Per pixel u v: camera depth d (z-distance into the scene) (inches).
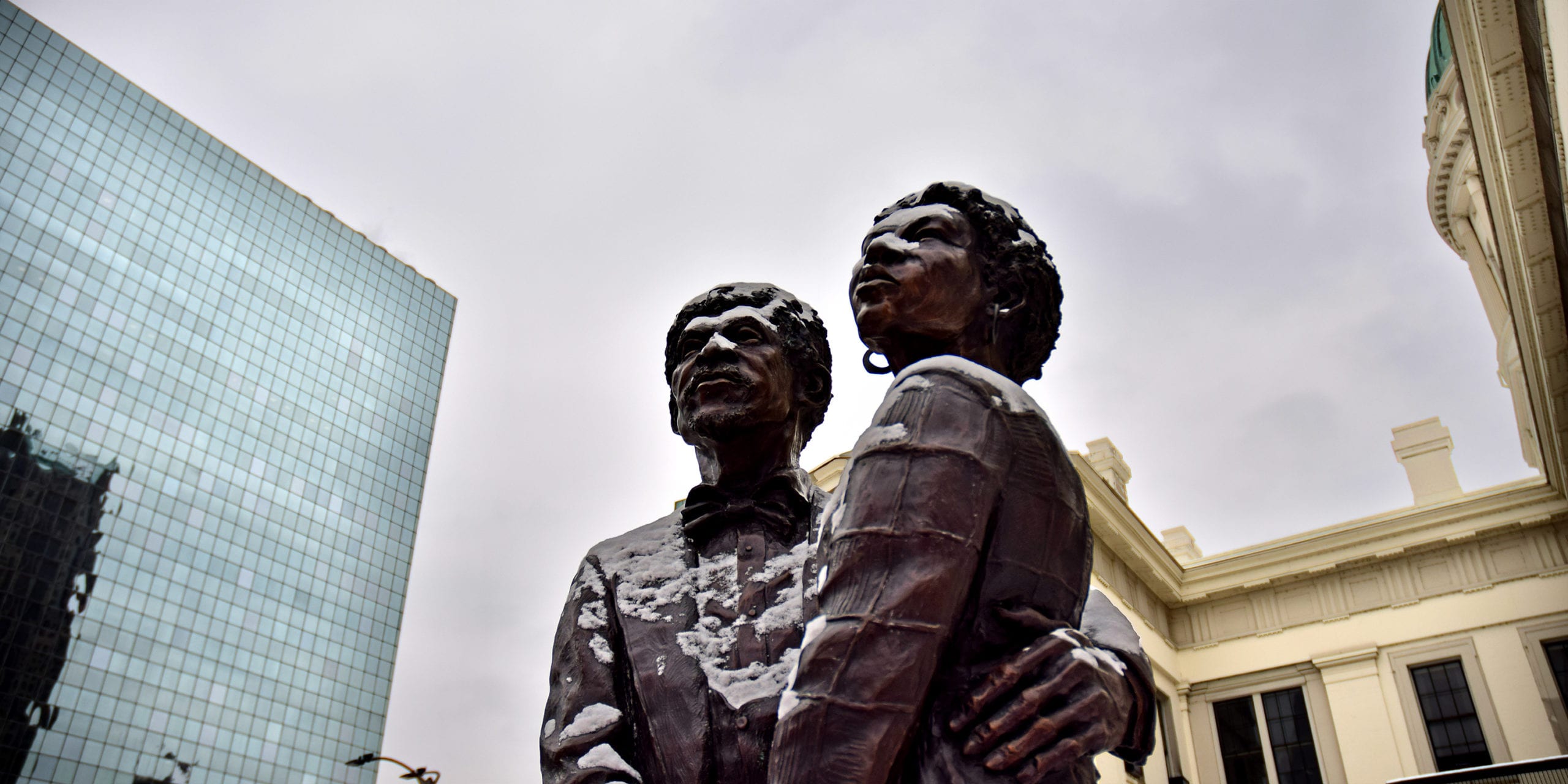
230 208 2201.0
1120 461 946.7
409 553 2281.0
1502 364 946.7
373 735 2058.3
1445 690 765.3
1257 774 799.7
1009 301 75.7
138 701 1732.3
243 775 1827.0
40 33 2000.5
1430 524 812.0
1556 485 780.6
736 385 83.4
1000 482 58.9
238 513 1993.1
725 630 71.7
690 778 65.3
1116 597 777.6
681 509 84.8
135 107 2098.9
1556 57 449.4
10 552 1670.8
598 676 73.6
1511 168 561.0
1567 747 705.6
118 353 1913.1
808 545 75.7
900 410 60.6
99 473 1815.9
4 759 1561.3
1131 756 61.4
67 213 1926.7
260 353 2149.4
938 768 54.3
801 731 52.6
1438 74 911.0
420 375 2469.2
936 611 54.8
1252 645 843.4
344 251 2405.3
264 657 1935.3
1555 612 750.5
